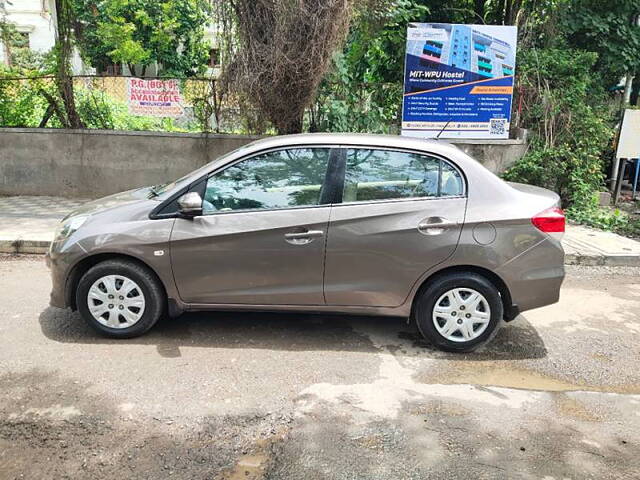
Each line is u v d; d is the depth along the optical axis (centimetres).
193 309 434
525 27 1090
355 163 423
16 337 436
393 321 493
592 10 1142
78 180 955
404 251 413
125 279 427
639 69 1191
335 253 414
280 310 432
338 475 280
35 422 319
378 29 919
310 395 359
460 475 282
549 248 417
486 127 952
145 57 2075
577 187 927
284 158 425
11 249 693
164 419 326
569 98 987
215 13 812
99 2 2041
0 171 954
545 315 527
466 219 411
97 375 377
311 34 750
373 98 985
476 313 423
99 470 280
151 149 938
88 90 952
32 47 1862
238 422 326
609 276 666
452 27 917
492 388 377
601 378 398
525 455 301
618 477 285
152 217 421
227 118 923
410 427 325
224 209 422
